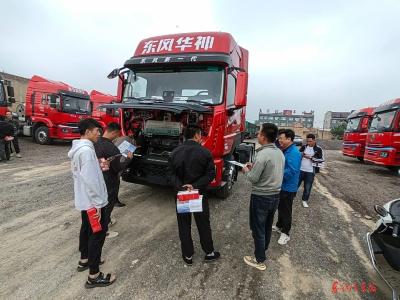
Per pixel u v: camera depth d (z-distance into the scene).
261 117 118.69
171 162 3.39
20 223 4.46
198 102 5.12
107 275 3.05
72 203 5.46
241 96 4.97
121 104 4.80
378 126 11.93
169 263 3.50
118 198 5.89
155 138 5.24
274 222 5.19
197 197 3.24
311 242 4.33
